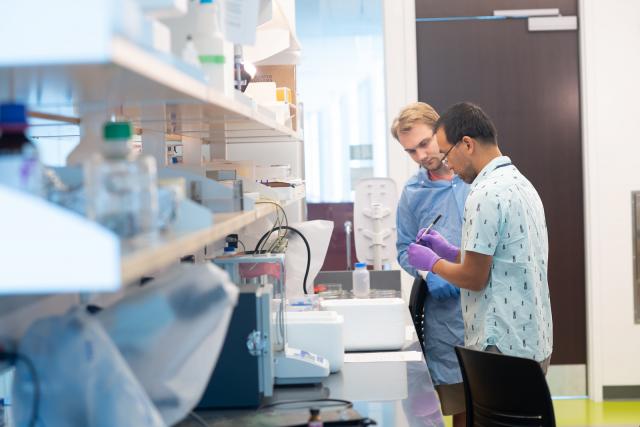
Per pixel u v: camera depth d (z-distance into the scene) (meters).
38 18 0.85
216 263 2.25
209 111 1.74
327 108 5.30
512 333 2.61
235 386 1.95
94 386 1.17
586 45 5.11
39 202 0.86
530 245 2.62
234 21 1.71
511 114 5.23
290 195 3.00
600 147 5.15
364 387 2.23
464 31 5.20
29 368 1.19
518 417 2.36
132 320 1.30
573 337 5.31
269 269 2.26
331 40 5.26
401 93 5.17
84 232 0.86
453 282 2.71
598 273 5.19
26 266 0.86
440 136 2.82
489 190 2.59
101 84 1.10
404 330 2.80
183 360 1.34
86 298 1.72
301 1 5.25
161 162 2.43
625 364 5.23
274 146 3.83
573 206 5.27
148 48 1.07
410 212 3.64
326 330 2.39
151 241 1.12
